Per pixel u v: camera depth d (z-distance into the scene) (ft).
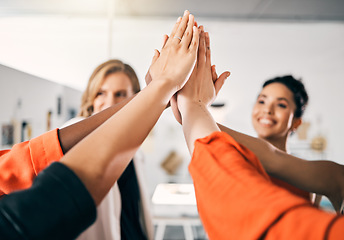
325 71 11.00
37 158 0.81
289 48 10.78
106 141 0.58
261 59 10.69
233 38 10.67
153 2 8.70
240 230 0.47
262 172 0.64
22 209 0.44
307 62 10.82
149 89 0.78
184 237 7.90
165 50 1.43
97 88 3.48
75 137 0.86
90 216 0.49
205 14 9.57
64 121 6.09
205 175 0.60
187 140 0.87
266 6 8.94
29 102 4.80
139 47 11.01
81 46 11.18
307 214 0.41
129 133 0.61
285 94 3.51
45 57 11.13
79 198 0.48
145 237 2.92
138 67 11.07
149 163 9.55
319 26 9.94
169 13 9.50
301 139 10.41
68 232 0.47
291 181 1.00
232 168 0.57
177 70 1.16
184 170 9.59
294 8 9.03
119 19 9.77
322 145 10.37
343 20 9.63
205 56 1.52
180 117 1.29
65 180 0.49
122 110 0.68
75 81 11.27
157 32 10.80
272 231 0.42
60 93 5.87
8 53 10.97
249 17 9.71
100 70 3.55
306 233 0.38
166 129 9.62
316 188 0.98
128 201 2.86
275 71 10.74
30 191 0.47
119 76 3.52
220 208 0.52
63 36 11.04
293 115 3.60
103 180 0.54
